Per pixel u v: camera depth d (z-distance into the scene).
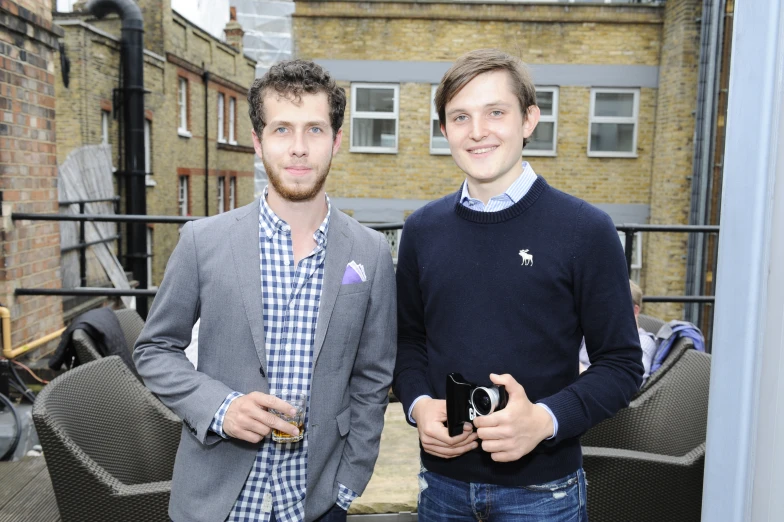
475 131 1.35
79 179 8.07
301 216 1.38
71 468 1.64
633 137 12.00
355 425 1.48
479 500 1.40
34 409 1.64
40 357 3.92
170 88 12.19
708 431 0.95
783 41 0.82
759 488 0.88
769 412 0.86
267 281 1.38
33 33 3.71
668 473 1.87
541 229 1.35
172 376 1.34
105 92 9.56
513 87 1.36
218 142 15.27
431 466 1.46
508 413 1.21
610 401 1.31
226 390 1.31
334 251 1.41
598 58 11.73
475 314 1.38
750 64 0.87
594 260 1.32
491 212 1.38
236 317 1.35
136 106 9.84
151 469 2.12
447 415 1.31
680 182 11.19
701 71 10.56
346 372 1.42
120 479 1.97
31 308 3.77
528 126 1.45
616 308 1.33
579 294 1.35
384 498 1.96
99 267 7.56
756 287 0.87
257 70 20.05
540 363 1.35
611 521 1.92
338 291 1.39
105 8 9.73
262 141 1.36
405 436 2.49
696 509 1.89
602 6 11.57
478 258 1.38
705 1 10.39
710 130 10.30
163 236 12.23
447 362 1.41
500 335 1.36
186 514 1.36
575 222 1.34
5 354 3.39
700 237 10.64
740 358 0.89
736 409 0.90
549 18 11.59
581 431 1.29
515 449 1.23
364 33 11.62
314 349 1.37
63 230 6.43
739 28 0.88
